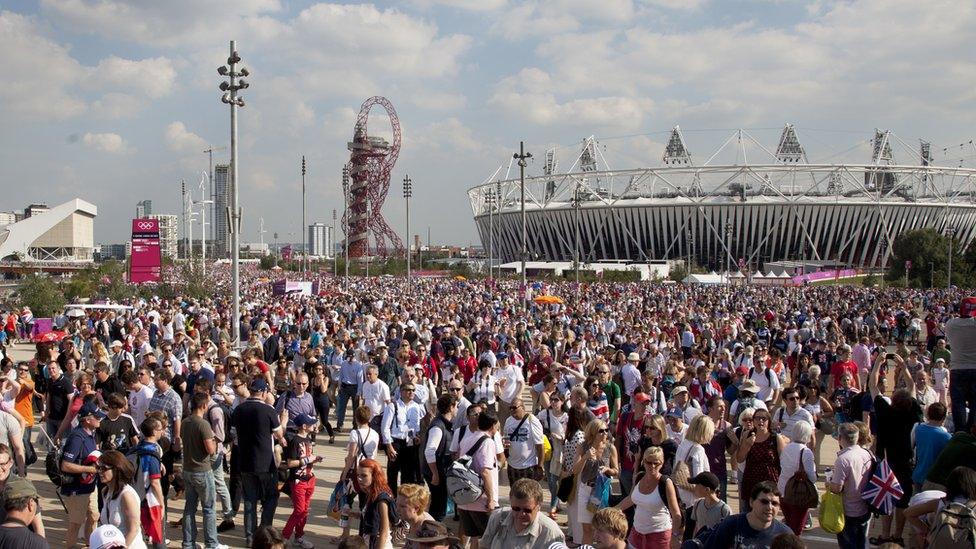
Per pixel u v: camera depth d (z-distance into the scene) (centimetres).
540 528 657
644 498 806
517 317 3581
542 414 1162
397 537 846
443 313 3428
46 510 1182
